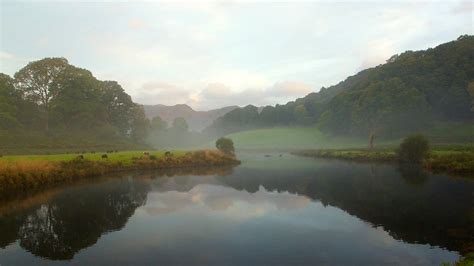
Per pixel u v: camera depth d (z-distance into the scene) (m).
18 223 22.03
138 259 15.46
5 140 73.38
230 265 14.59
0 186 29.92
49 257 15.95
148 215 23.69
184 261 15.12
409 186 32.62
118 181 40.78
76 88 95.88
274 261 14.94
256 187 35.38
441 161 44.56
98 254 16.22
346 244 17.00
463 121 109.81
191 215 23.53
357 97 127.12
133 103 117.69
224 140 71.94
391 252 15.74
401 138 104.44
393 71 138.38
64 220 22.59
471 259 13.95
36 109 91.69
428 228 19.14
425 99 113.62
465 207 23.33
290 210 24.61
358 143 115.19
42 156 52.31
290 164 62.00
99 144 90.81
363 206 25.11
